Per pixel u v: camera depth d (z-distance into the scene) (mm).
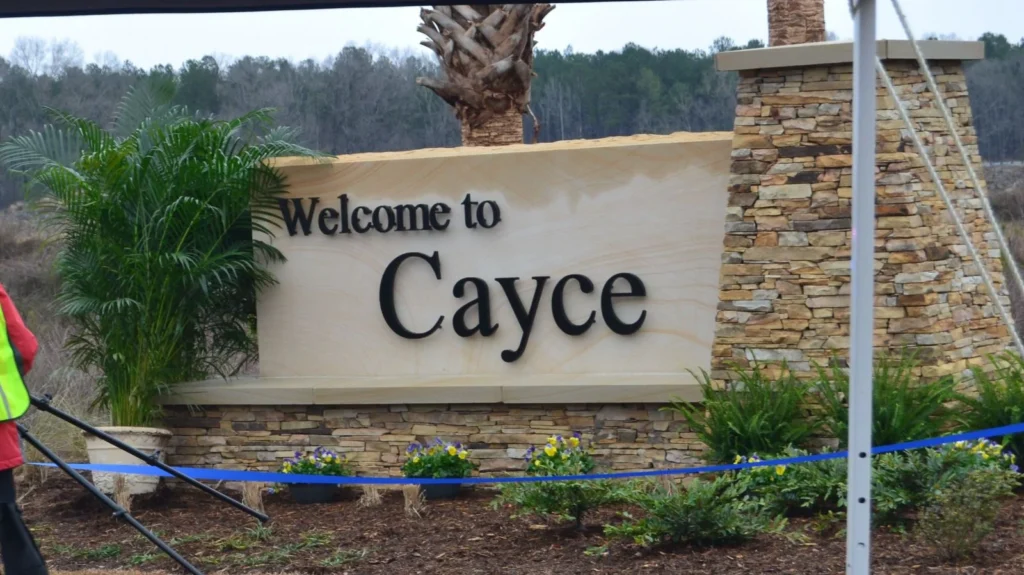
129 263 11000
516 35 14594
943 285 9555
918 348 9312
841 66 9547
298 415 11320
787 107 9727
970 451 7934
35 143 11406
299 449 11297
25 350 5992
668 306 10617
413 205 11289
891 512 7949
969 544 7016
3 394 5816
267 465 11383
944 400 8758
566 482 8281
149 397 11344
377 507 10039
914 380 9234
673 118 28578
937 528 7109
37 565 6105
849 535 5164
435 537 8688
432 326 11273
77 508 10531
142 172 11078
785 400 9094
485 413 10797
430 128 28281
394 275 11375
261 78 28406
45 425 13656
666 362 10617
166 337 11305
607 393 10273
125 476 10531
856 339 5125
